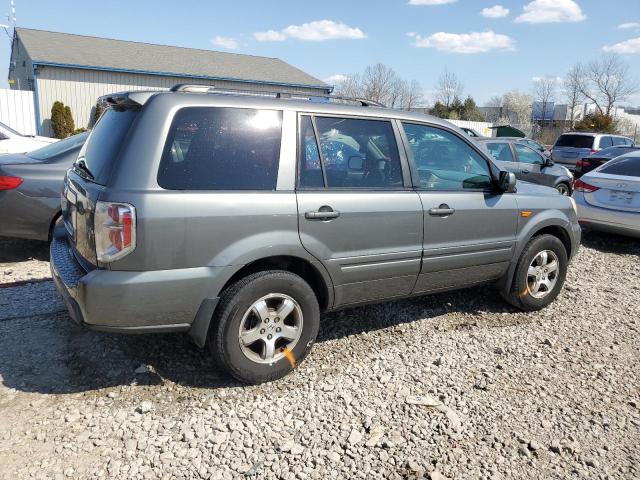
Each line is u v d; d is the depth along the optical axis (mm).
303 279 3650
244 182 3383
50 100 23969
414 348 4234
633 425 3336
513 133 35031
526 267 4883
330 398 3465
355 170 3873
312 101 3824
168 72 26703
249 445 2961
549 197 5117
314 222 3582
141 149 3129
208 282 3248
